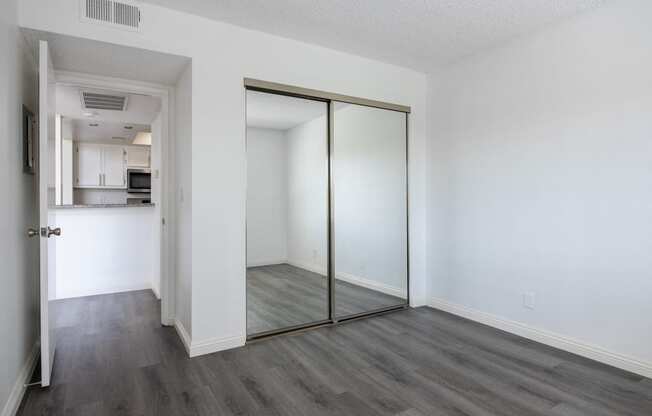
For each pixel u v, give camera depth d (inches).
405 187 149.2
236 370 95.6
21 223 86.0
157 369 96.1
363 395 83.3
